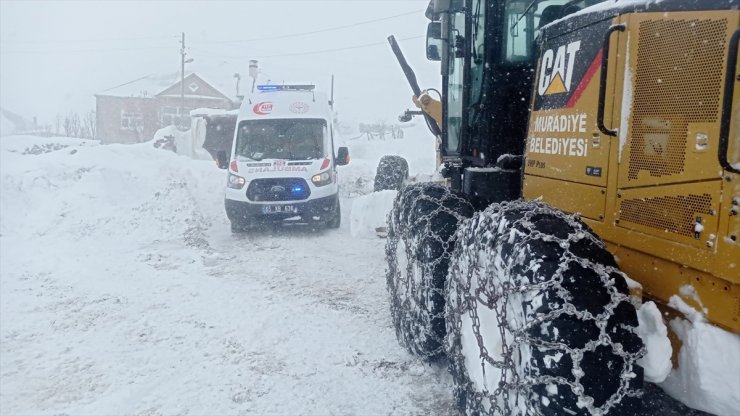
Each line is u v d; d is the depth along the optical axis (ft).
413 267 13.98
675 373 7.87
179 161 44.60
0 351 15.51
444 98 17.89
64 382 13.74
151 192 33.78
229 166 32.91
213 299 19.88
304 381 13.65
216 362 14.79
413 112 29.86
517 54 14.64
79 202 30.58
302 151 33.35
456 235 11.94
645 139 8.25
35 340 16.25
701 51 7.35
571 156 10.05
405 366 14.46
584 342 7.32
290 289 21.21
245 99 36.76
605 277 7.59
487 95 14.73
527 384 7.88
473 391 10.29
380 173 35.40
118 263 24.41
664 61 7.93
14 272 22.86
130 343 16.05
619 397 7.32
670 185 7.80
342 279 22.62
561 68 10.48
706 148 7.24
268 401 12.68
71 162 34.53
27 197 31.09
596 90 9.32
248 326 17.30
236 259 25.95
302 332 16.84
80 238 27.81
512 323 8.46
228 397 12.88
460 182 16.96
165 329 17.07
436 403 12.57
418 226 13.61
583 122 9.69
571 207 10.05
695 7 7.46
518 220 8.63
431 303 12.95
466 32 15.44
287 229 33.58
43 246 26.37
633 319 7.48
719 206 7.02
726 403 7.10
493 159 14.83
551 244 7.96
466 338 10.80
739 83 6.64
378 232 30.68
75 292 20.53
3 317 18.03
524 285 7.91
